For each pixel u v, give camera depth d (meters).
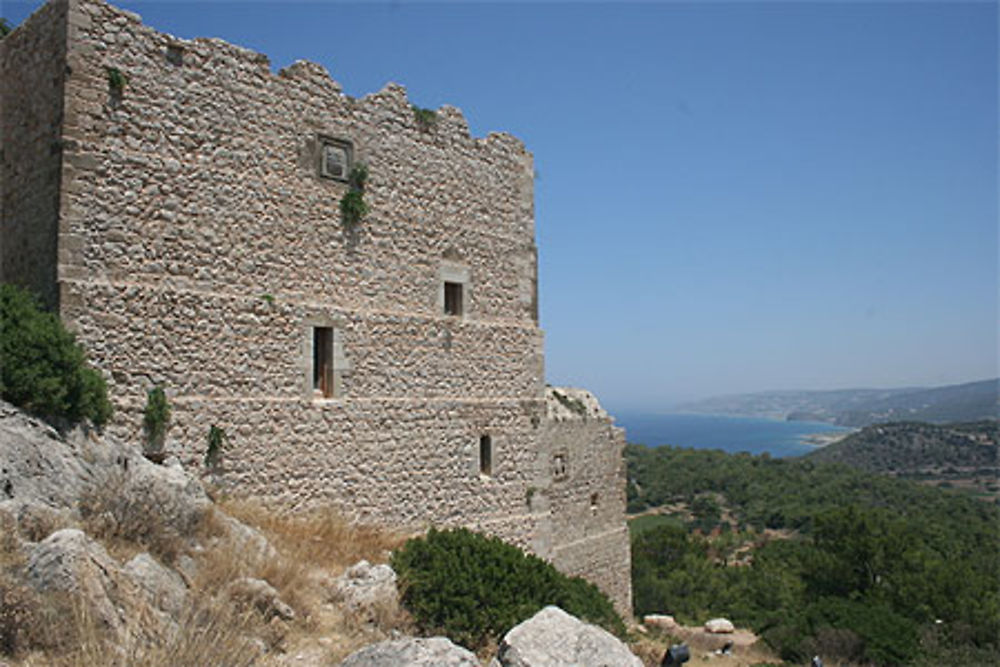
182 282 13.26
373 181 16.22
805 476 101.62
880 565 32.44
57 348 10.93
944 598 29.53
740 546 66.88
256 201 14.33
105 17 12.69
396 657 7.12
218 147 13.89
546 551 19.38
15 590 7.02
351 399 15.41
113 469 10.88
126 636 7.29
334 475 14.96
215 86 13.94
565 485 21.41
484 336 18.25
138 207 12.84
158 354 12.79
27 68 13.16
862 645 23.89
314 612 10.21
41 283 12.23
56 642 6.88
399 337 16.41
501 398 18.56
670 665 16.97
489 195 18.77
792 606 33.47
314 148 15.27
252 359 13.97
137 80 12.98
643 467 116.06
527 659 7.48
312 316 14.90
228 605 8.92
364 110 16.19
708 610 39.72
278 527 13.01
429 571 12.26
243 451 13.65
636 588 40.22
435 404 16.92
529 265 19.72
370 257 16.08
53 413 10.84
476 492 17.72
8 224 13.26
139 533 9.74
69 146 12.13
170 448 12.71
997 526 56.38
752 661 24.30
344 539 13.70
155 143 13.12
